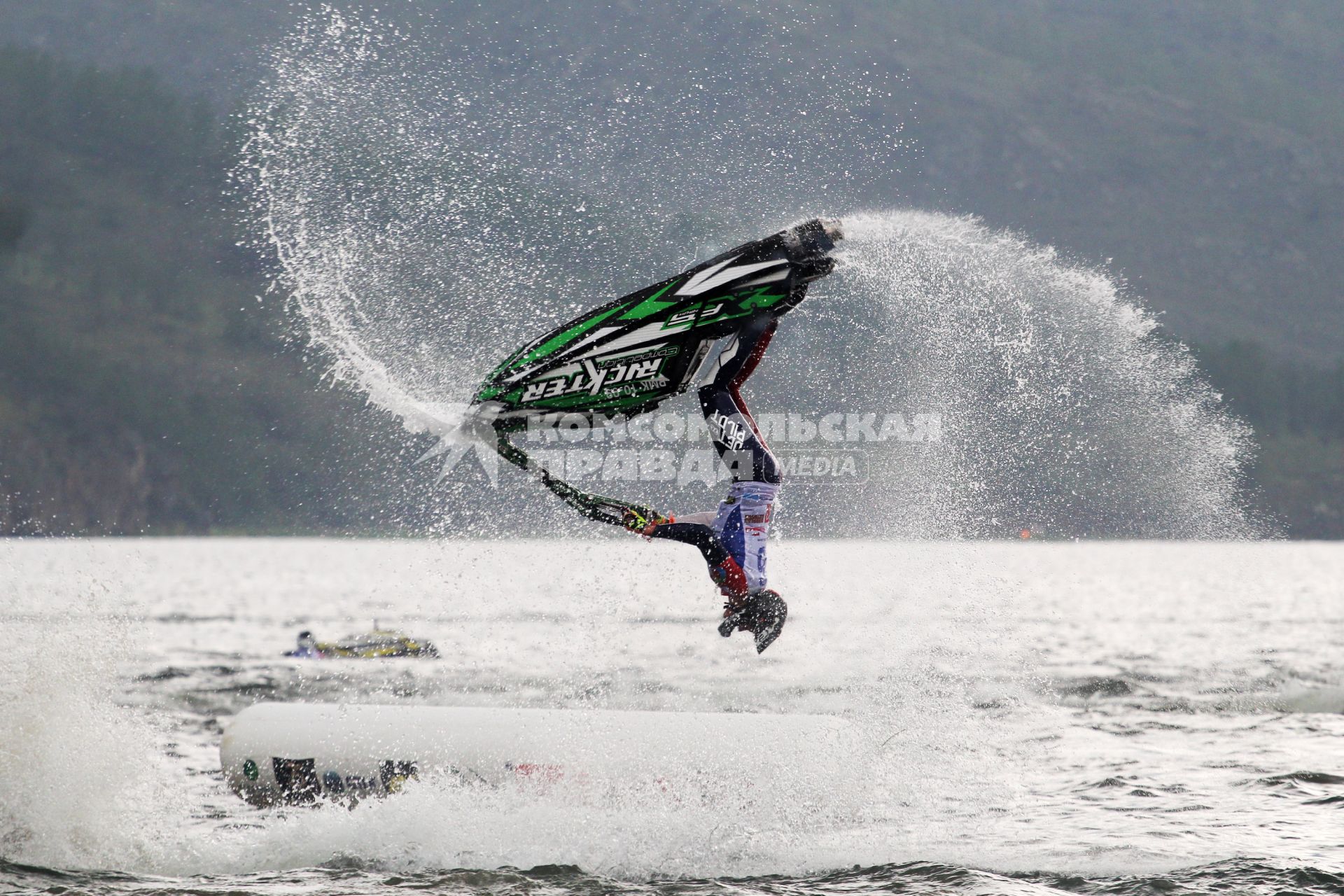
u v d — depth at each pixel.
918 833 41.38
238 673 93.94
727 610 36.81
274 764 44.88
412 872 36.88
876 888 34.91
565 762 42.66
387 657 104.88
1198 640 128.88
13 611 119.00
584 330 36.03
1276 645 123.12
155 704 75.62
